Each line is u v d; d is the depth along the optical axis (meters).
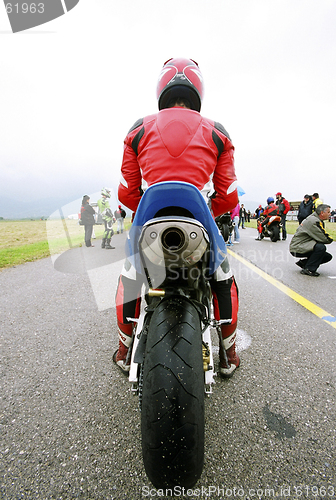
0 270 5.98
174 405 0.98
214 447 1.49
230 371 2.04
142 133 1.47
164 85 1.68
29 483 1.31
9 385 2.03
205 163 1.40
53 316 3.30
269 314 3.26
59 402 1.85
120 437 1.57
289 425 1.63
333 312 3.31
